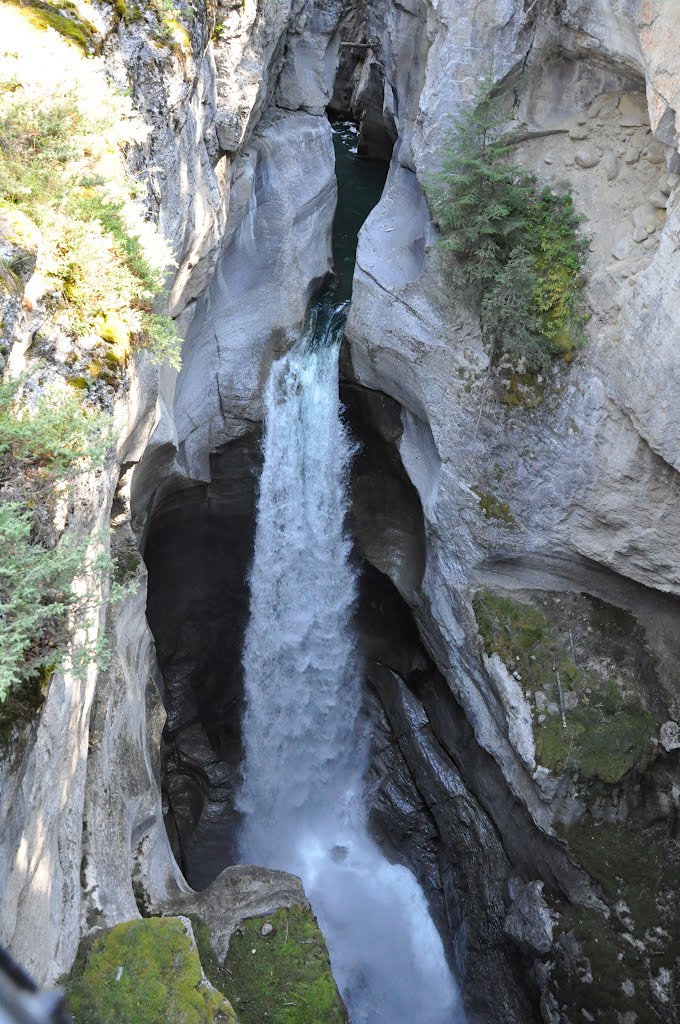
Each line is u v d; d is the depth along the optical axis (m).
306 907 7.40
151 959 5.75
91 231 6.11
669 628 9.46
